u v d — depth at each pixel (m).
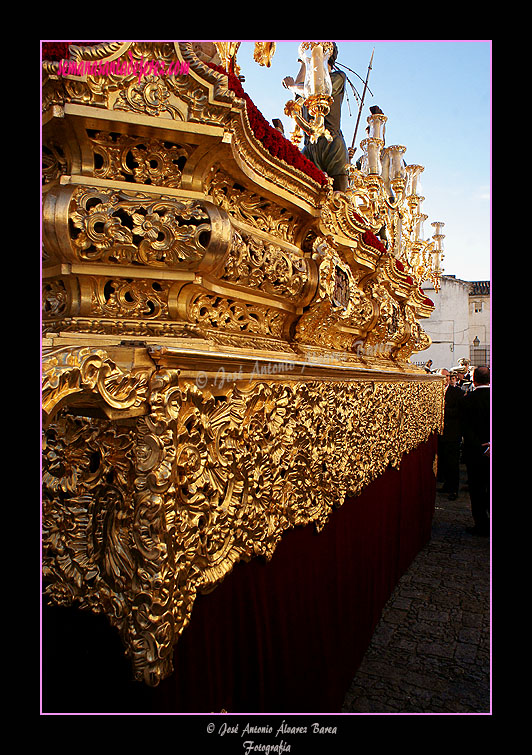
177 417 0.99
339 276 2.19
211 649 1.20
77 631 1.10
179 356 1.00
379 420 2.85
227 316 1.48
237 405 1.26
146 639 0.92
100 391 0.89
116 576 1.02
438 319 15.95
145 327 1.16
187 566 1.03
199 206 1.16
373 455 2.71
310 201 1.78
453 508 6.63
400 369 3.67
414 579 3.77
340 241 2.16
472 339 15.71
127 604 0.98
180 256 1.13
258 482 1.37
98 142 1.13
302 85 2.70
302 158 1.72
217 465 1.17
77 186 1.09
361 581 2.50
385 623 3.02
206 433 1.13
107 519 1.07
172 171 1.22
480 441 5.01
